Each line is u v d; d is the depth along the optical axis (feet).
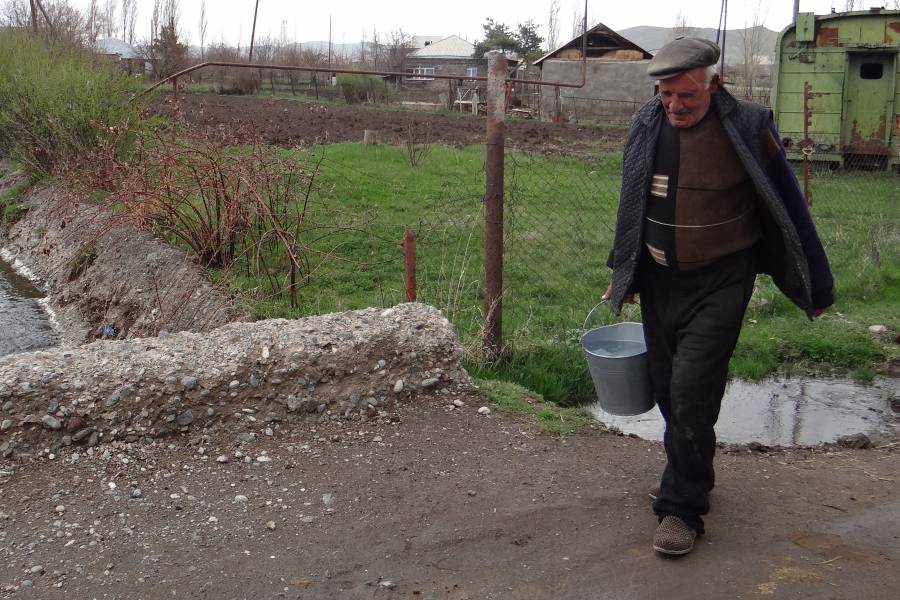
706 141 11.07
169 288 25.71
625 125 98.58
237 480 13.46
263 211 25.05
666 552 11.43
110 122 39.11
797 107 54.24
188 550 11.58
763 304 25.66
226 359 15.47
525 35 206.08
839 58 52.80
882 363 22.25
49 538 11.74
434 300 23.26
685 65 10.56
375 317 17.31
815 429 17.97
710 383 11.18
